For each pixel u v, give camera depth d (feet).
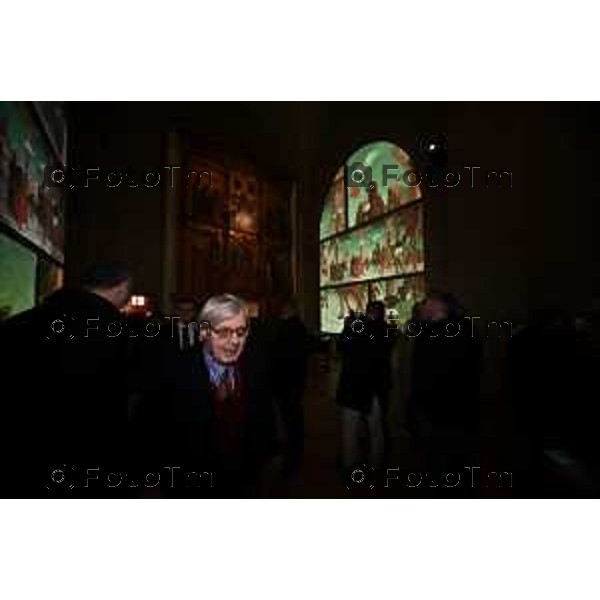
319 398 17.57
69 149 15.44
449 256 19.04
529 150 16.49
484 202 17.81
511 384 8.17
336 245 27.35
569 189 15.31
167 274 17.75
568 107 15.62
